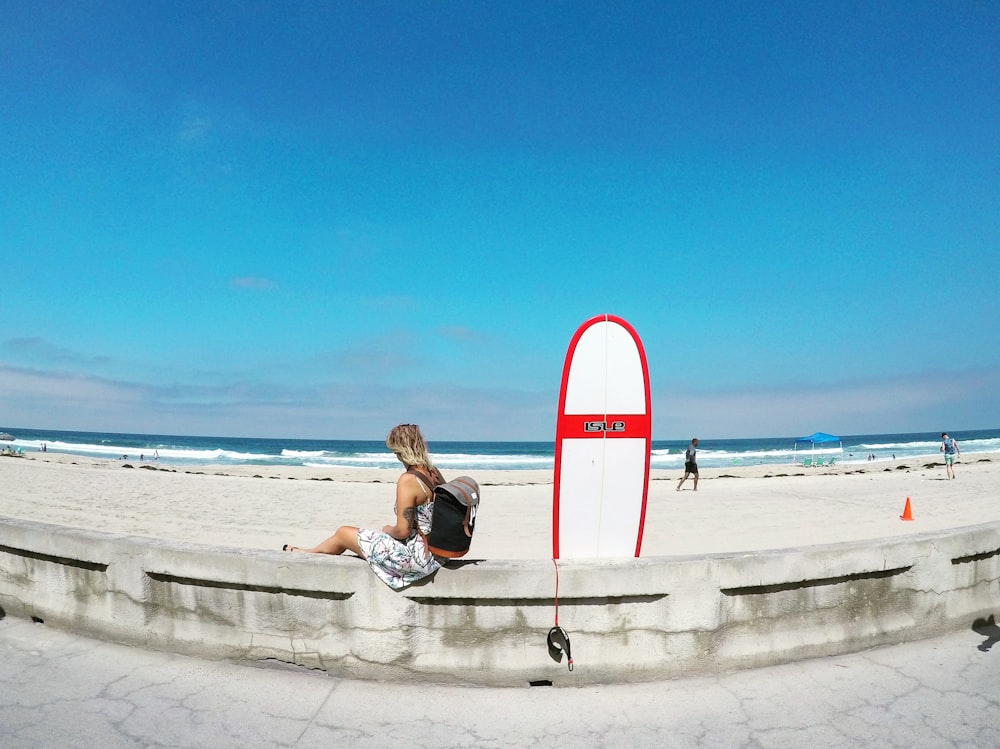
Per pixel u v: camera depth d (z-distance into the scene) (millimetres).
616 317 4559
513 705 3480
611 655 3771
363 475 32188
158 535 10617
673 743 3082
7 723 3080
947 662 4012
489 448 115812
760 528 12320
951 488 21062
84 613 4254
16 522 4652
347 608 3754
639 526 4512
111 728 3086
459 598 3707
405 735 3131
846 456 65688
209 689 3557
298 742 3031
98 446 71250
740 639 3926
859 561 4133
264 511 14297
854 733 3156
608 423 4516
